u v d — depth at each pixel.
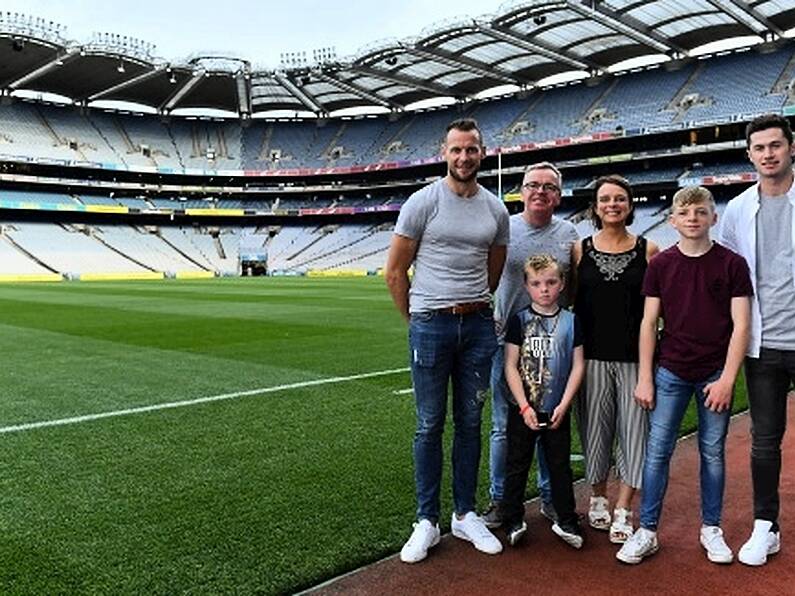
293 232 62.09
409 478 4.89
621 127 47.28
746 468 5.09
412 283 3.93
